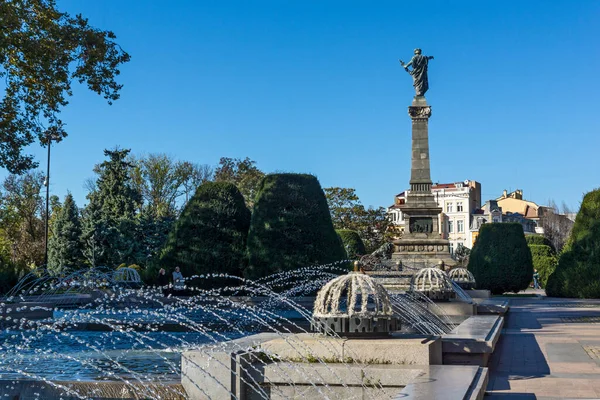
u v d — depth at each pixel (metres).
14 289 26.70
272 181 28.47
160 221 50.31
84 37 24.03
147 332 15.82
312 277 27.50
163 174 67.25
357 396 7.05
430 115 43.19
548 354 11.11
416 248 41.97
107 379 8.04
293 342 7.69
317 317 8.18
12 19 20.94
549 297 33.00
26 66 23.78
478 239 36.88
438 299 16.19
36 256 57.34
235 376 7.23
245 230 29.48
